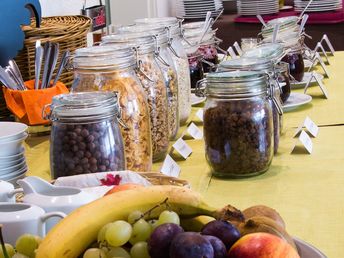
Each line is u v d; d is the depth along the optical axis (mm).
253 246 603
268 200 1189
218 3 4570
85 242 664
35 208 822
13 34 1734
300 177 1311
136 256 623
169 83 1573
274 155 1472
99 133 1156
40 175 1400
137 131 1289
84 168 1151
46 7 2600
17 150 1329
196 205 693
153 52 1475
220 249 594
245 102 1297
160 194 698
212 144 1321
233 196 1223
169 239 604
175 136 1650
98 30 3121
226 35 4379
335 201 1163
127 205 686
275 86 1526
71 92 1289
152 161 1440
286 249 606
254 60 1509
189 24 2207
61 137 1159
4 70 1671
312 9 4258
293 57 2191
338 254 943
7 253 665
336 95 2082
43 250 642
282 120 1627
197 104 1992
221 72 1353
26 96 1649
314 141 1579
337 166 1369
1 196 949
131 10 4195
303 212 1118
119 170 1178
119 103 1268
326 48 4152
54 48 1721
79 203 856
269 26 2277
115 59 1281
